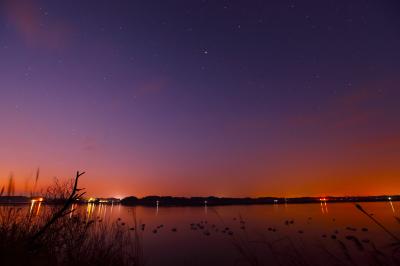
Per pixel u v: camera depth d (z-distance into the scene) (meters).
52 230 4.63
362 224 27.55
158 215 58.91
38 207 4.95
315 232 23.78
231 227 31.00
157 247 21.80
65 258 4.22
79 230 4.89
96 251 4.40
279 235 22.80
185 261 17.61
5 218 4.27
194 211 75.31
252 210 71.25
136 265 4.51
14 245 3.72
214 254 19.12
